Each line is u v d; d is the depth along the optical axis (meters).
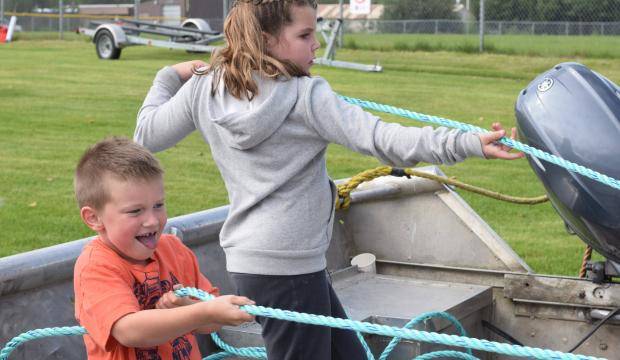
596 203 2.98
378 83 16.73
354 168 9.14
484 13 24.30
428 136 2.37
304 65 2.60
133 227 2.19
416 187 4.19
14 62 20.69
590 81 3.10
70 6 40.12
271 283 2.53
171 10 37.56
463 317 3.75
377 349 3.43
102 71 18.77
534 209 7.78
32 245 6.18
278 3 2.53
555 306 3.75
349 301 3.77
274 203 2.55
